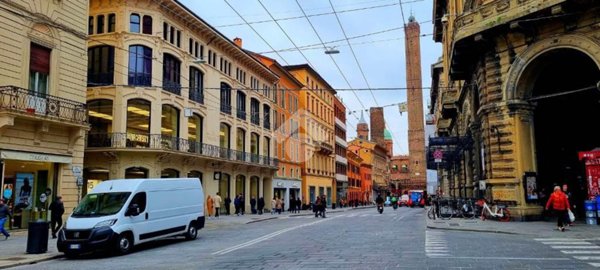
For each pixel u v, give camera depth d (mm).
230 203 39969
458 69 27469
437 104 62562
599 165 18984
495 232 17422
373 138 115500
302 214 41844
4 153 18609
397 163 130500
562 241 14047
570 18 19203
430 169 52219
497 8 21016
